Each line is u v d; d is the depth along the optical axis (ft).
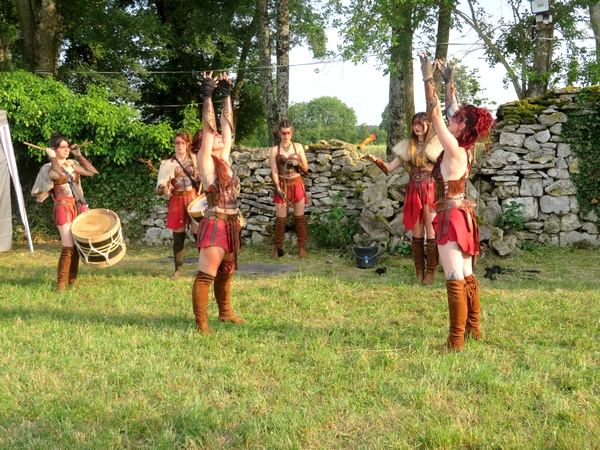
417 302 21.27
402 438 10.57
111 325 18.25
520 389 12.53
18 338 16.79
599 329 17.20
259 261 31.55
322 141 36.11
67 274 24.22
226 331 17.44
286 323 18.53
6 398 12.52
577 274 26.50
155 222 39.50
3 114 36.19
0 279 26.40
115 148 39.91
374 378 13.33
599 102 31.99
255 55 83.51
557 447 10.03
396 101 47.24
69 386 13.17
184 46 77.36
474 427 10.87
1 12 71.20
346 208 35.14
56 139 24.25
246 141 91.71
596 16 48.83
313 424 11.09
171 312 20.22
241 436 10.76
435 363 14.06
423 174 24.57
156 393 12.75
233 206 17.46
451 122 15.42
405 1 39.63
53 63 62.75
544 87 42.63
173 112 80.28
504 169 32.89
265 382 13.39
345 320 19.11
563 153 32.65
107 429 11.11
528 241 32.53
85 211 24.95
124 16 66.33
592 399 11.94
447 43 45.09
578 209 32.58
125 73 75.05
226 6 72.64
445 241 15.33
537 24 41.57
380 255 30.94
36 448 10.41
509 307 19.99
